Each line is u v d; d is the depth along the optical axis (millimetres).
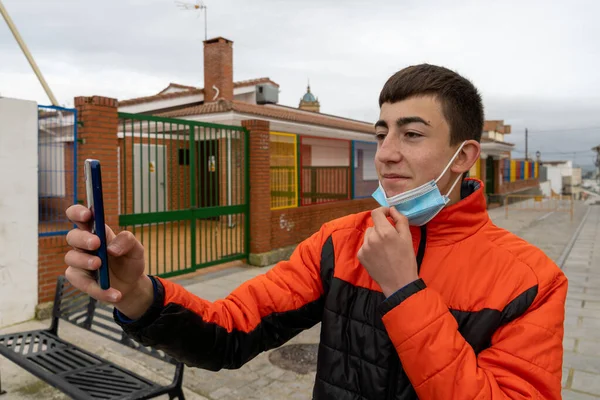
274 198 8977
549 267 1016
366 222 1215
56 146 5773
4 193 4848
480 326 964
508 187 27766
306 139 12719
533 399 856
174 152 12297
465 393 839
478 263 1025
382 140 1089
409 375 894
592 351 4453
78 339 4586
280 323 1241
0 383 3646
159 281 1043
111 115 5605
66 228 5598
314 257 1268
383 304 915
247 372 4016
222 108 10773
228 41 14102
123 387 2818
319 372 1136
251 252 8234
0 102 4773
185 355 1071
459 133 1012
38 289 5195
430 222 1070
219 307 1177
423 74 1014
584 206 26703
